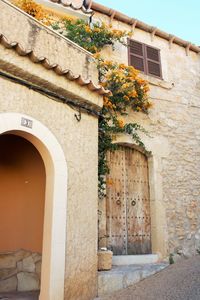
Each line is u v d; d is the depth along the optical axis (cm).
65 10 650
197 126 736
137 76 629
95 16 693
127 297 394
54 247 353
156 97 695
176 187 646
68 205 386
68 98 419
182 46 811
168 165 651
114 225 566
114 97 589
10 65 348
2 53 342
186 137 704
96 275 408
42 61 374
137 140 613
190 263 489
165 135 670
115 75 584
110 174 589
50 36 430
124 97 590
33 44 402
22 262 453
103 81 600
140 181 623
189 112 736
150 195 620
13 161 495
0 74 343
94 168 441
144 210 609
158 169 632
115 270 467
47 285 340
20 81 360
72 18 642
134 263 547
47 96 392
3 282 442
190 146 702
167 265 530
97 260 435
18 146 465
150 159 638
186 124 717
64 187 384
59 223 366
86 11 654
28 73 364
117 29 707
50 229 358
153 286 412
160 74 731
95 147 451
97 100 458
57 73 396
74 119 425
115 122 580
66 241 371
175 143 679
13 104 350
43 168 454
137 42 730
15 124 346
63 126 406
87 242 402
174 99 723
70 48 458
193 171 684
